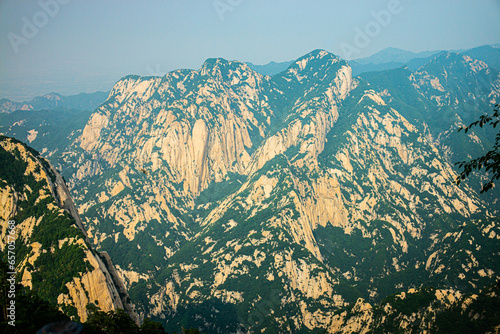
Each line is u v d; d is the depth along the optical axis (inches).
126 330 3501.5
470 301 5290.4
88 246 4995.1
